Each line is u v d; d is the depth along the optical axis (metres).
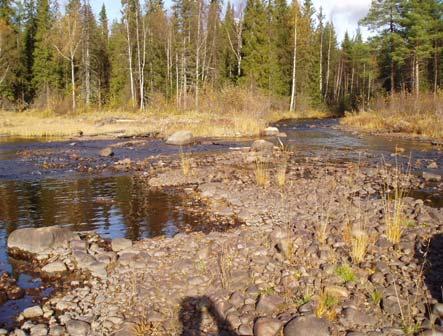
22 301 5.85
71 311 5.43
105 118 36.53
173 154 18.94
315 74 53.44
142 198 11.43
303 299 5.34
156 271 6.48
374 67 51.69
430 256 6.48
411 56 43.50
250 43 45.94
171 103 43.56
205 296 5.60
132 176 14.41
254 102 35.81
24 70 52.34
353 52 66.38
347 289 5.54
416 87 40.44
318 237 7.30
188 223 9.26
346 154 18.45
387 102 35.38
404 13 43.72
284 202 10.39
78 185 13.17
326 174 13.77
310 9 52.69
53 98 45.62
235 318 5.03
